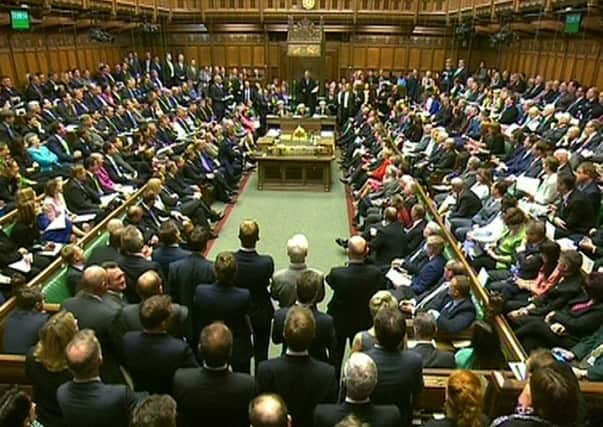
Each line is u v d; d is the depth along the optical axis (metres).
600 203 6.75
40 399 3.10
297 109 17.05
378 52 22.39
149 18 20.11
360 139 14.02
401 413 3.03
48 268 5.05
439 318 4.59
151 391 3.17
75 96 14.05
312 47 20.36
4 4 11.70
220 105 18.34
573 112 12.48
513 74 18.02
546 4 12.48
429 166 10.91
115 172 10.06
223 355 2.79
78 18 15.59
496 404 3.21
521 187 8.34
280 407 2.28
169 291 4.73
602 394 3.29
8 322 3.93
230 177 12.01
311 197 11.63
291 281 4.58
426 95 18.56
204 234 4.71
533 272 5.54
